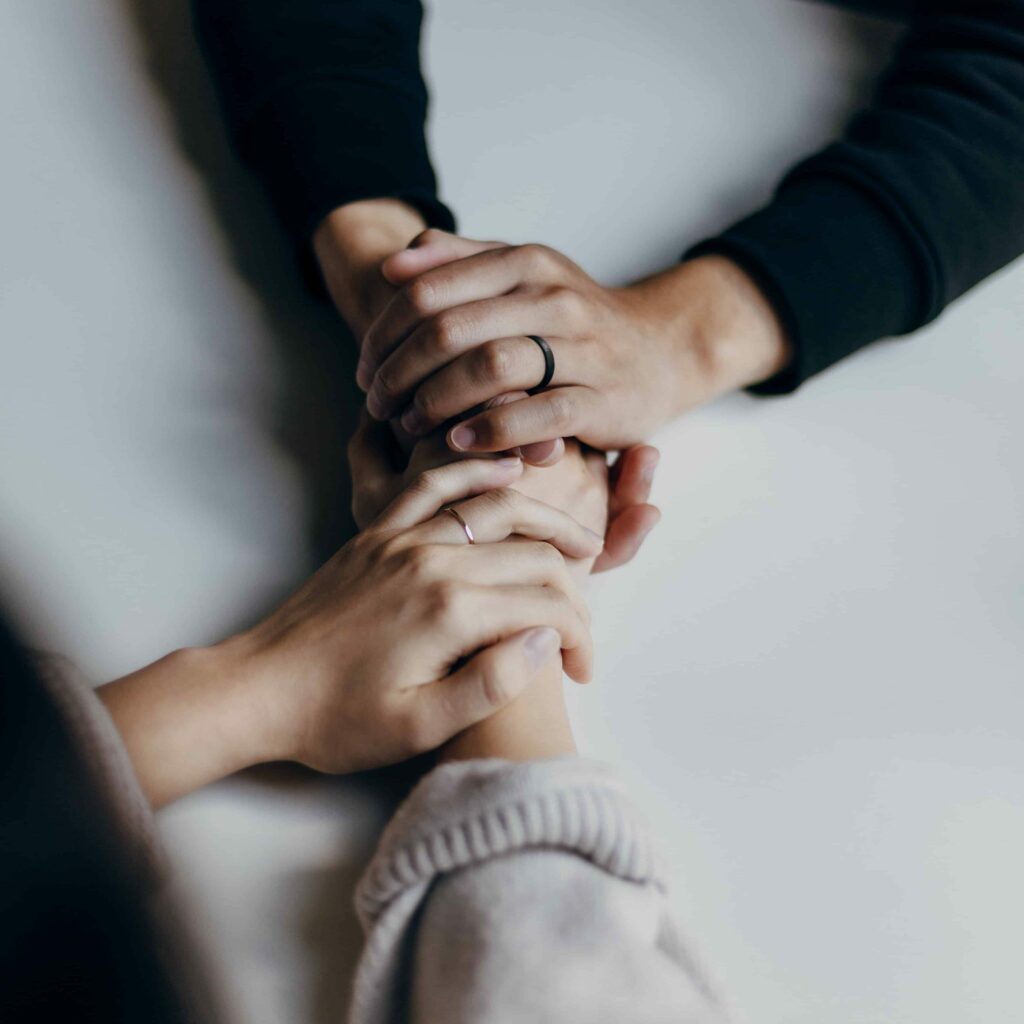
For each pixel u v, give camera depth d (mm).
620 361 771
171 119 951
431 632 601
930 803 676
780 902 625
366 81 908
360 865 600
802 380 850
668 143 1011
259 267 880
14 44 958
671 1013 465
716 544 779
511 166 969
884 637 746
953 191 877
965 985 610
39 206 867
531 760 557
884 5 1177
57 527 707
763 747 685
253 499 750
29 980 273
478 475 690
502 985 460
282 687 602
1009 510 830
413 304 728
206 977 326
